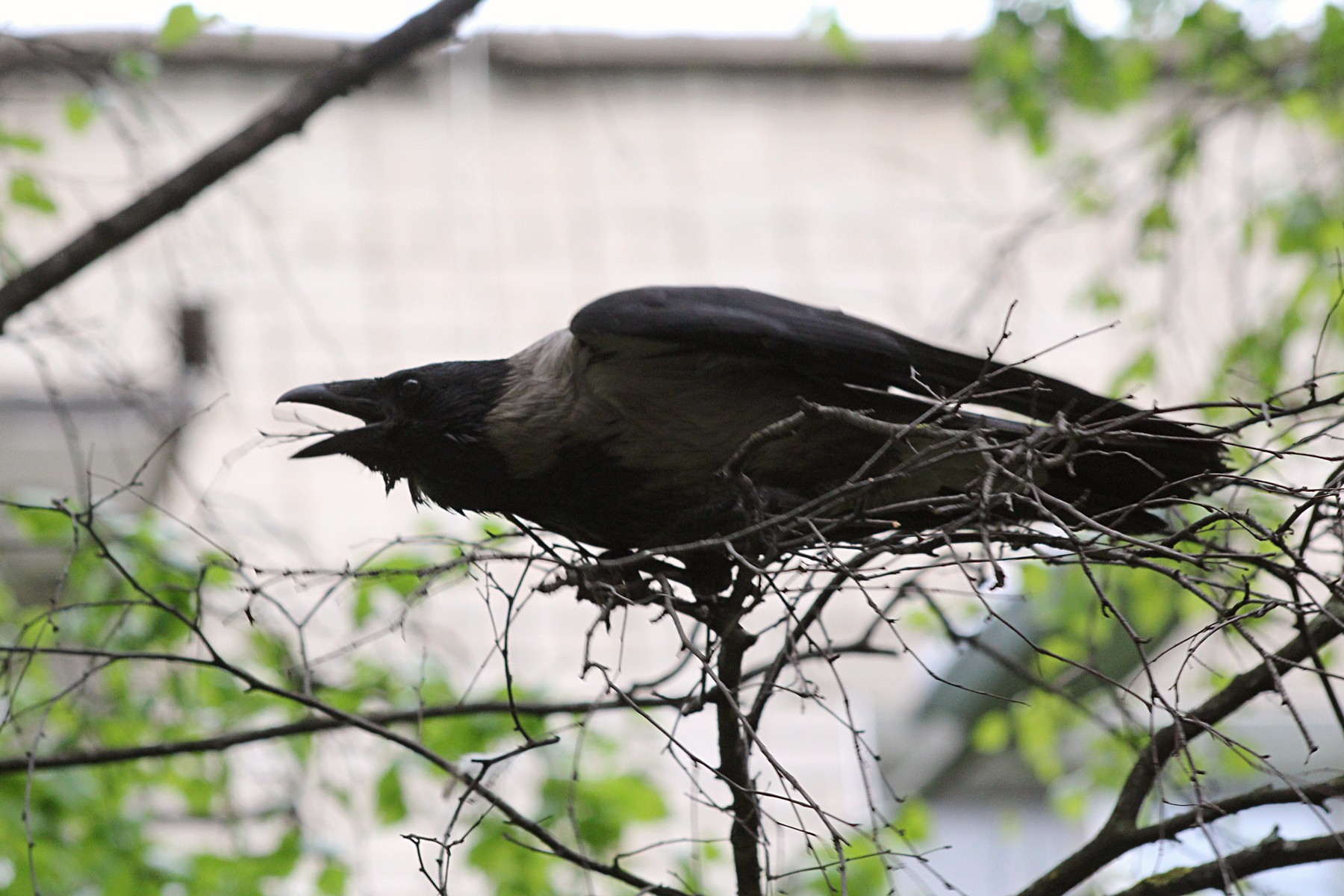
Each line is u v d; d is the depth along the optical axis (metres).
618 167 19.28
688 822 12.52
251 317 17.03
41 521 8.63
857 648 6.88
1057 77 13.82
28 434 11.81
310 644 10.27
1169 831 6.03
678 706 6.11
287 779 9.52
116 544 8.73
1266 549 7.04
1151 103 17.89
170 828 11.18
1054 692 7.59
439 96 19.45
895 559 5.42
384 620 9.09
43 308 9.41
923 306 18.03
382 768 9.57
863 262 18.55
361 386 7.81
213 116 18.42
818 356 6.95
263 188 18.27
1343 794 5.64
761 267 18.45
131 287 12.13
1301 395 11.47
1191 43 13.45
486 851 9.55
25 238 16.03
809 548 5.79
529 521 7.76
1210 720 6.18
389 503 15.69
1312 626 6.16
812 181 19.44
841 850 4.78
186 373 11.84
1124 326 17.50
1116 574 9.02
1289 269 16.66
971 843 15.18
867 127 20.08
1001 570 4.83
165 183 8.63
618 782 9.79
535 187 18.91
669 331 6.89
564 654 14.64
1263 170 17.22
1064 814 11.61
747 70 20.55
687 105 20.16
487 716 9.48
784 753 14.71
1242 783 11.38
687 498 7.41
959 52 20.83
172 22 9.43
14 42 9.66
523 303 17.91
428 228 18.30
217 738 7.32
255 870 9.34
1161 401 12.35
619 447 7.36
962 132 19.98
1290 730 14.45
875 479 5.59
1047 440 5.40
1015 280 16.27
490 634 14.54
